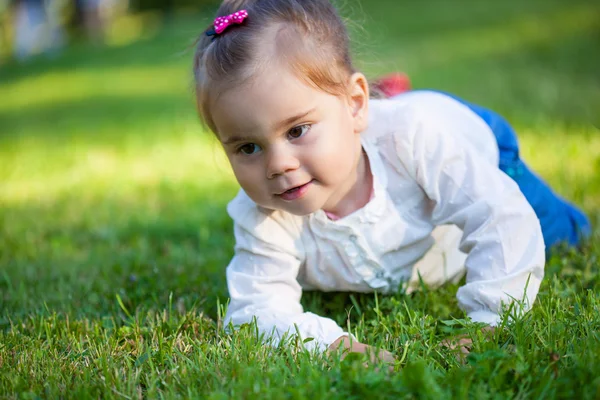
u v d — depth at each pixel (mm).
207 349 2248
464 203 2494
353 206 2545
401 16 13125
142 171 5684
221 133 2234
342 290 2746
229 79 2160
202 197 4656
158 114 8117
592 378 1827
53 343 2492
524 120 5473
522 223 2426
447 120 2957
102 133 7453
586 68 7539
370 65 2805
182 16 20578
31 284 3277
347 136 2299
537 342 2117
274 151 2189
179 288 3023
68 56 14656
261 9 2281
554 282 2635
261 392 1863
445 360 2086
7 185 5785
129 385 2018
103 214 4555
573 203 3588
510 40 9672
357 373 1872
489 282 2373
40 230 4285
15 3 17359
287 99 2150
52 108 9539
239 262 2570
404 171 2557
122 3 22641
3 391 2094
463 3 13719
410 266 2705
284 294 2518
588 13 10703
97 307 2934
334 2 2973
